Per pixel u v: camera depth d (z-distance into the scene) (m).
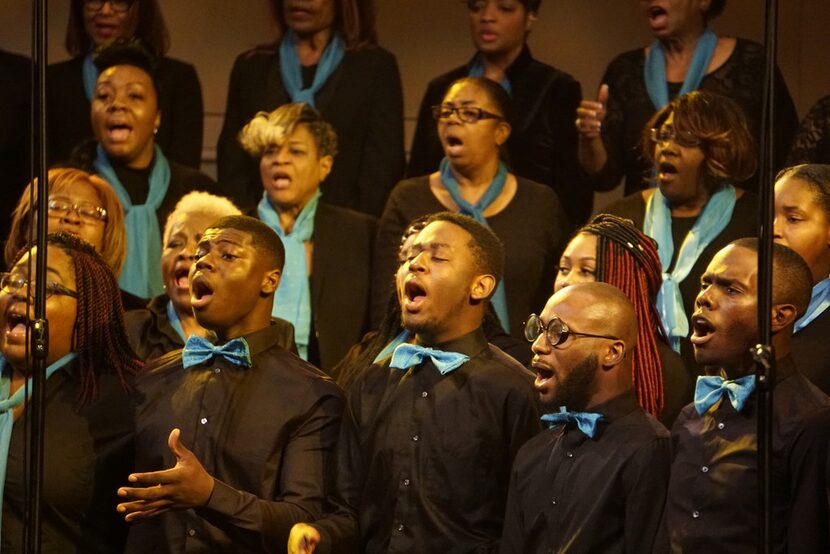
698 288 11.95
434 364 9.64
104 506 10.04
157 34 15.66
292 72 15.03
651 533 8.75
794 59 16.86
